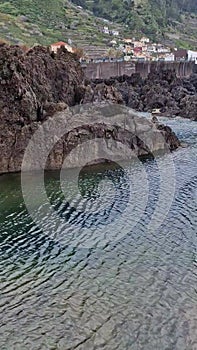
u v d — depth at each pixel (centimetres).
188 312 2700
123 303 2792
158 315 2673
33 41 17350
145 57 19662
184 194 4816
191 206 4441
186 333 2516
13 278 3086
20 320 2633
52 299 2838
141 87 12488
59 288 2962
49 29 19800
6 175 5497
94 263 3303
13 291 2927
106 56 18050
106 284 3009
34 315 2678
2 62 5988
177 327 2564
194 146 7388
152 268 3219
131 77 13212
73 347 2412
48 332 2530
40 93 6600
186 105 10706
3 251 3491
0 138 5597
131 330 2544
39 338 2481
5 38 16362
